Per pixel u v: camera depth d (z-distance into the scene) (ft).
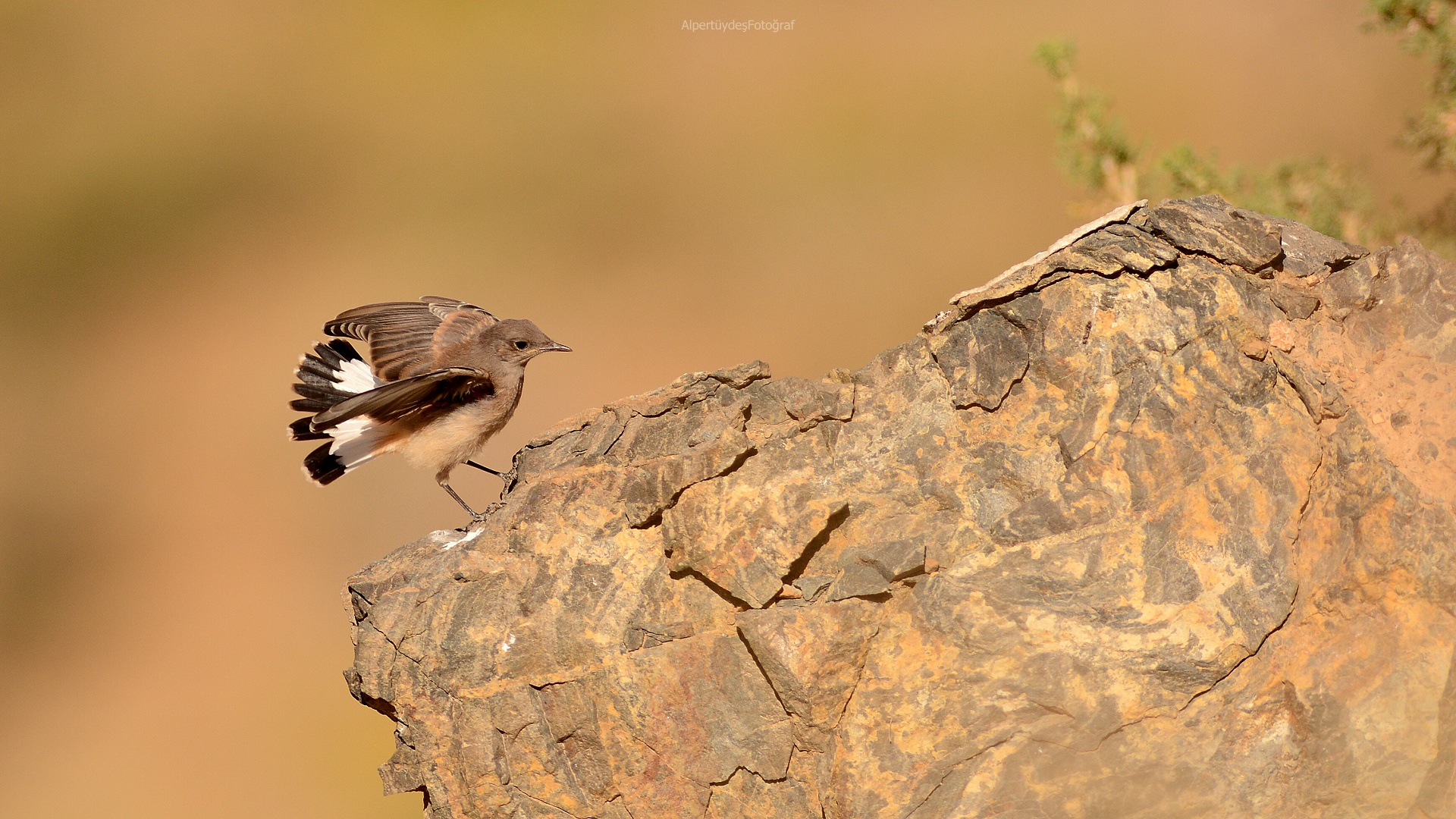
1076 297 23.97
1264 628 21.84
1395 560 21.85
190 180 113.60
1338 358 23.49
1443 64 38.81
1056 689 21.88
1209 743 21.58
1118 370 23.41
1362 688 21.40
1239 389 23.07
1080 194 78.13
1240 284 23.91
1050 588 22.30
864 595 22.59
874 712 22.22
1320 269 24.40
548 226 102.22
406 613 24.86
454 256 102.22
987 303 24.40
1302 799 21.35
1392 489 22.11
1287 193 41.11
